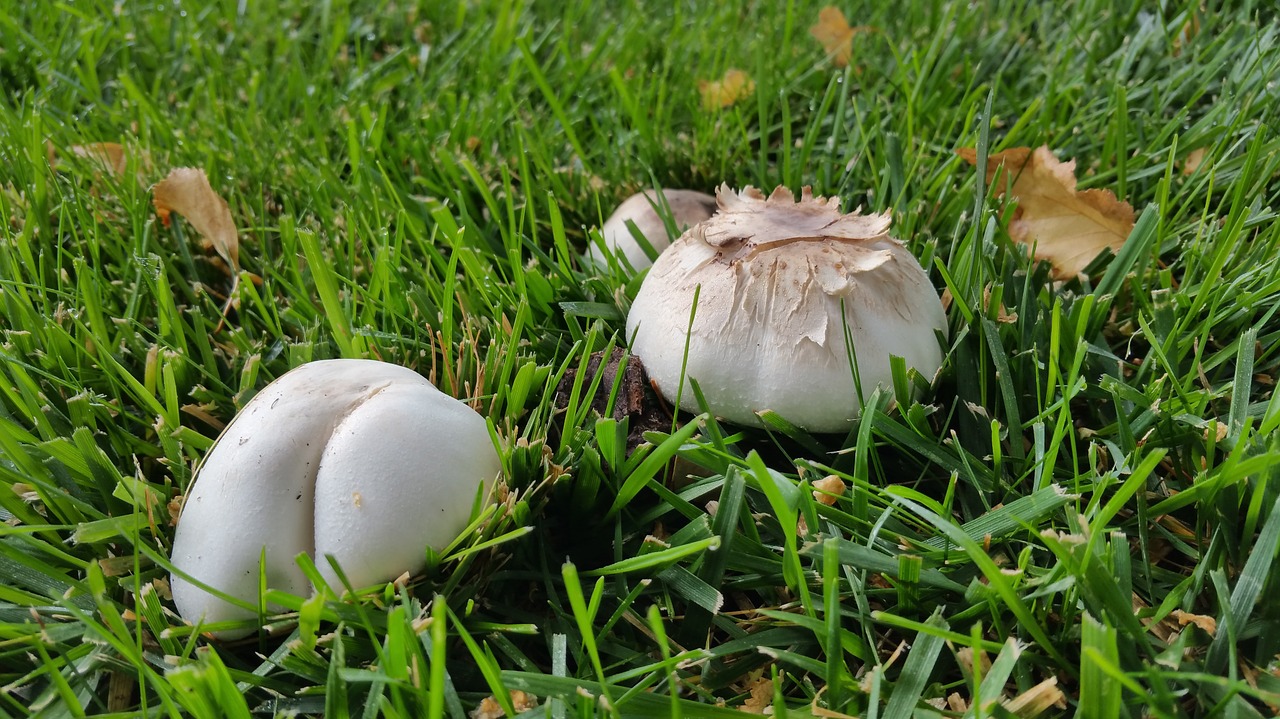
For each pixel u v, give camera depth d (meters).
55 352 0.25
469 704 0.18
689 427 0.19
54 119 0.39
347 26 0.51
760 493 0.21
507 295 0.27
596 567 0.21
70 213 0.32
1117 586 0.17
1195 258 0.27
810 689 0.18
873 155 0.36
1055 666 0.18
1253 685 0.17
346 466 0.17
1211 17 0.40
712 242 0.22
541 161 0.35
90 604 0.19
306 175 0.35
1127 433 0.21
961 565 0.19
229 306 0.28
